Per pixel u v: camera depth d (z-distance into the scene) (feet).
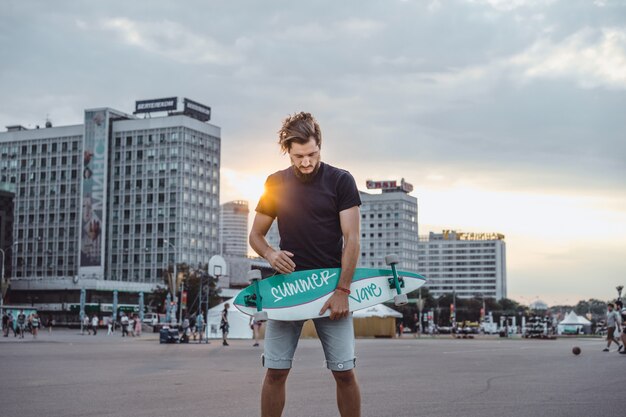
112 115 501.15
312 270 13.08
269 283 13.09
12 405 25.93
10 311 217.97
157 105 506.89
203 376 40.52
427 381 37.01
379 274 13.20
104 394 29.89
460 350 89.86
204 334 165.99
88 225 484.74
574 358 64.28
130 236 486.79
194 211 491.31
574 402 27.09
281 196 13.57
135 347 96.94
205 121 522.06
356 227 13.24
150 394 29.86
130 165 492.95
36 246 504.02
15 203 513.04
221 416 22.88
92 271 479.41
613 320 81.25
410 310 490.49
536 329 213.66
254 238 13.75
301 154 13.09
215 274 151.23
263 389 13.69
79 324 339.57
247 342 131.54
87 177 488.85
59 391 31.17
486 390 31.89
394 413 23.67
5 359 60.23
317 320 13.34
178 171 481.46
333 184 13.46
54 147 507.71
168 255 476.54
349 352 13.28
